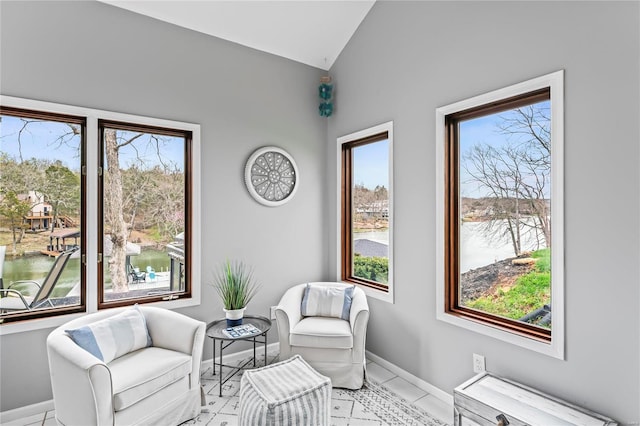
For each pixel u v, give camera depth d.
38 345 2.37
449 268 2.59
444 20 2.53
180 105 2.91
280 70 3.45
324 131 3.74
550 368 1.96
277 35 3.24
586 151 1.81
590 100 1.79
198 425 2.23
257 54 3.32
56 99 2.42
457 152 2.58
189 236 3.01
